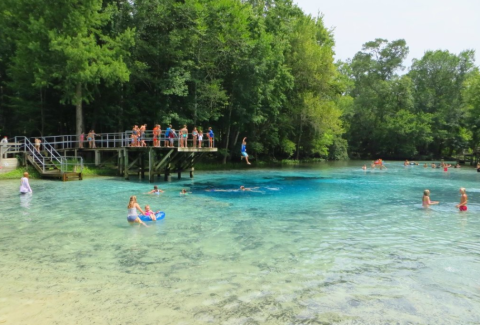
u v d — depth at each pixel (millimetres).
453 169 40281
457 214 13703
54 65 25094
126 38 27219
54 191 18438
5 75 33031
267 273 7215
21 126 31672
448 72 70375
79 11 25578
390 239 9977
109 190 19031
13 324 5078
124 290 6305
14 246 8945
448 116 67375
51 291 6238
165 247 8945
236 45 33906
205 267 7516
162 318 5281
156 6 30391
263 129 44469
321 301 5949
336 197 17844
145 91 33469
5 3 26000
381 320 5336
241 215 13109
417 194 19234
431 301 6027
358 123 70938
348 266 7711
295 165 44406
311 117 46875
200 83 33156
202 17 32094
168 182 23484
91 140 27312
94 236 9938
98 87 31328
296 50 45688
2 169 23547
